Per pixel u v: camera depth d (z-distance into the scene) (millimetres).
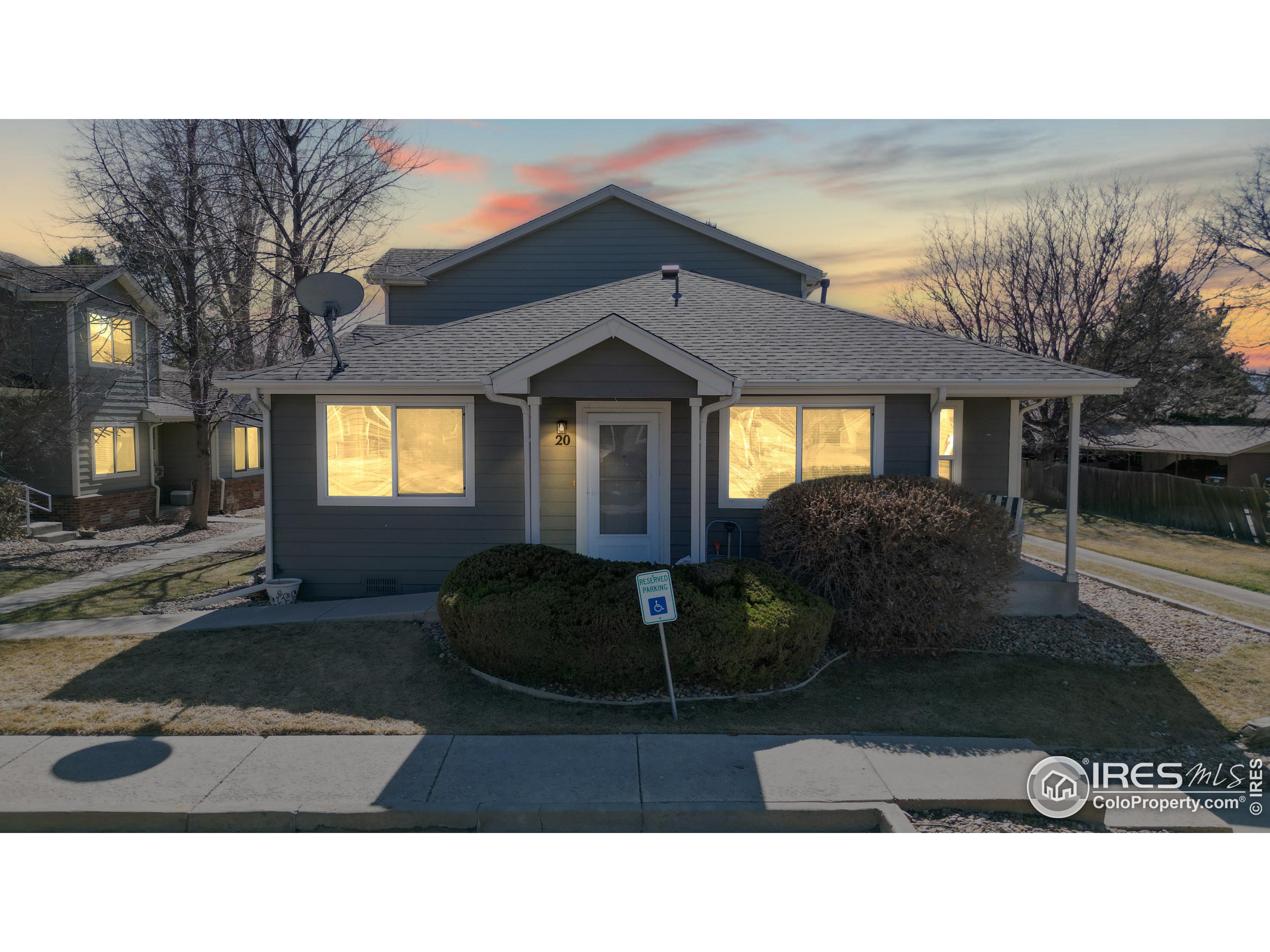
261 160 18734
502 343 11859
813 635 8047
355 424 11367
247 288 18531
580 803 5664
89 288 19078
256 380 10773
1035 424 27875
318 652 8711
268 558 11398
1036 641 9648
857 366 10766
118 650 8836
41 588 12828
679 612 7645
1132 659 9156
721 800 5734
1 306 18078
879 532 8867
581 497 11531
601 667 7578
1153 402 26766
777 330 12180
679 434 11367
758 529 11172
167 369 25016
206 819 5469
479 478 11375
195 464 25594
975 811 5816
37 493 19031
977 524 8930
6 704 7359
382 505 11383
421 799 5691
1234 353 29812
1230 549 19109
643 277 14945
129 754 6379
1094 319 26891
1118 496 26125
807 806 5660
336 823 5496
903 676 8445
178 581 13352
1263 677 8750
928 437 10844
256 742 6637
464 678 8047
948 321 30359
